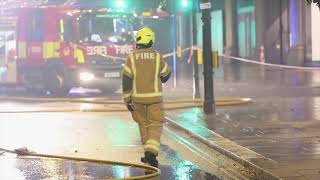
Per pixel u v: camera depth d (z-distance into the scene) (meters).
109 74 37.62
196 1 30.89
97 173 15.09
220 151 17.61
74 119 26.25
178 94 35.91
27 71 38.66
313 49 59.19
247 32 72.88
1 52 39.16
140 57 15.98
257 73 54.25
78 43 37.47
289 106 27.55
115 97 36.09
